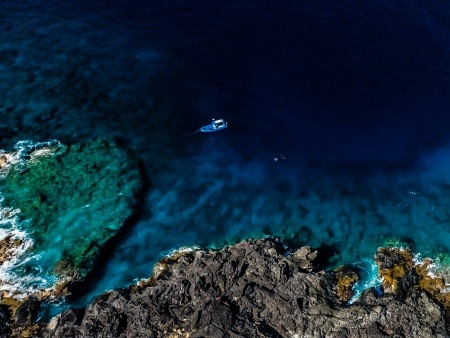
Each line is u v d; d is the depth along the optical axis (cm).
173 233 4978
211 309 4022
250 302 4122
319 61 6744
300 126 6044
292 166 5678
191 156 5769
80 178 5375
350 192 5434
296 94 6362
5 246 4691
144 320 4006
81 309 4250
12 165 5475
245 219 5147
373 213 5225
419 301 4194
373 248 4878
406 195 5409
